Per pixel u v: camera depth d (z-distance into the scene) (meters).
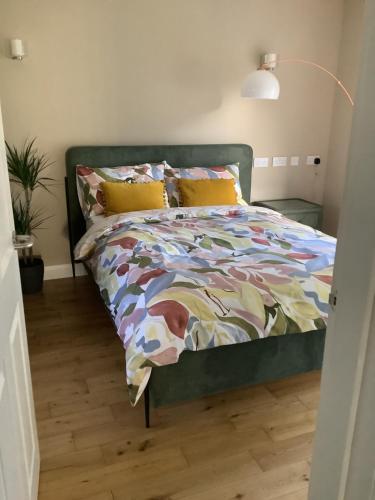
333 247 2.62
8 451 1.12
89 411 2.11
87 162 3.51
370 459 0.97
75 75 3.38
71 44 3.31
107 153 3.54
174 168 3.72
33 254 3.65
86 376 2.39
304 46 4.02
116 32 3.40
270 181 4.31
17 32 3.15
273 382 2.35
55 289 3.52
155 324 1.82
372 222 0.86
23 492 1.33
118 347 2.68
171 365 1.88
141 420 2.05
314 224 4.07
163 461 1.82
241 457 1.84
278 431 2.00
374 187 0.85
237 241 2.69
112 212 3.30
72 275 3.79
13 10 3.11
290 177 4.38
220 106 3.90
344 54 4.09
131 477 1.73
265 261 2.36
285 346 2.07
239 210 3.43
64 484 1.69
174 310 1.86
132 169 3.52
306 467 1.80
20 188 3.42
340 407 1.03
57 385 2.30
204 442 1.93
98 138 3.59
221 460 1.83
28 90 3.29
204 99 3.82
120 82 3.53
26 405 1.49
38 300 3.32
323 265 2.33
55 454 1.84
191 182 3.54
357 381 0.97
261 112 4.06
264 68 3.73
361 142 0.87
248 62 3.87
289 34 3.93
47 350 2.64
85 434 1.96
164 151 3.72
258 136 4.12
